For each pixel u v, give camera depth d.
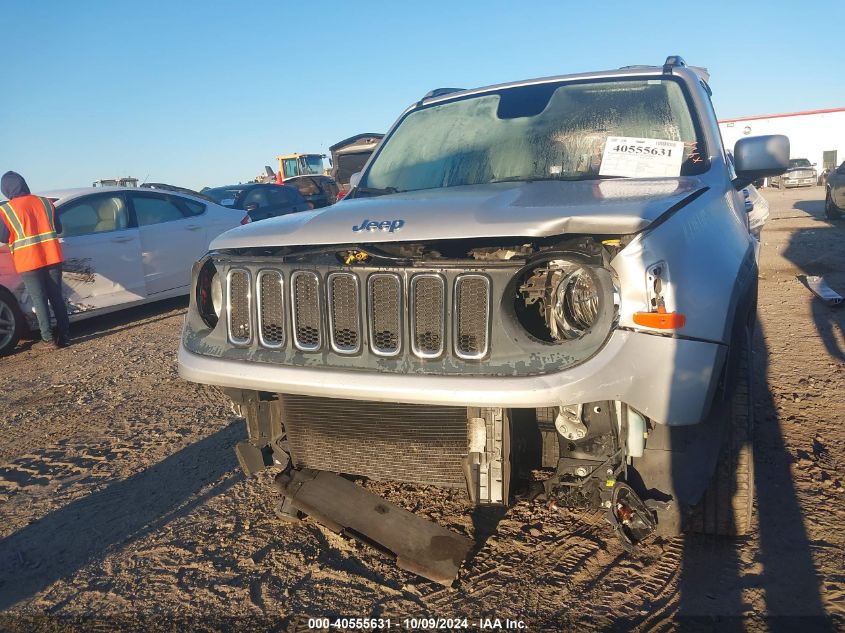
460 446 2.48
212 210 9.38
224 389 2.88
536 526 3.04
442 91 4.43
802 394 4.56
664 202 2.47
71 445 4.50
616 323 2.18
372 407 2.57
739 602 2.48
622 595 2.55
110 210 8.22
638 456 2.31
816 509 3.09
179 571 2.91
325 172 32.38
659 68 3.80
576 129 3.58
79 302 7.79
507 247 2.36
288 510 3.13
